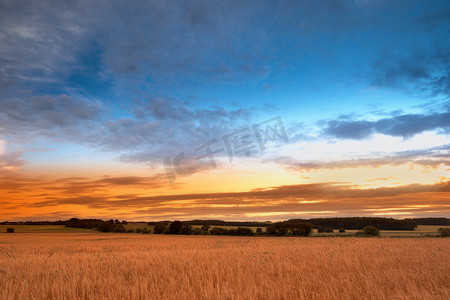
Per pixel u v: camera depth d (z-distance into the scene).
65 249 32.09
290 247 27.73
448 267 12.60
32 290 8.92
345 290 8.15
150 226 121.88
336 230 113.75
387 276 10.41
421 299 7.60
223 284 9.20
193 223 122.50
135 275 11.35
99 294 8.34
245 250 23.72
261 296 7.90
